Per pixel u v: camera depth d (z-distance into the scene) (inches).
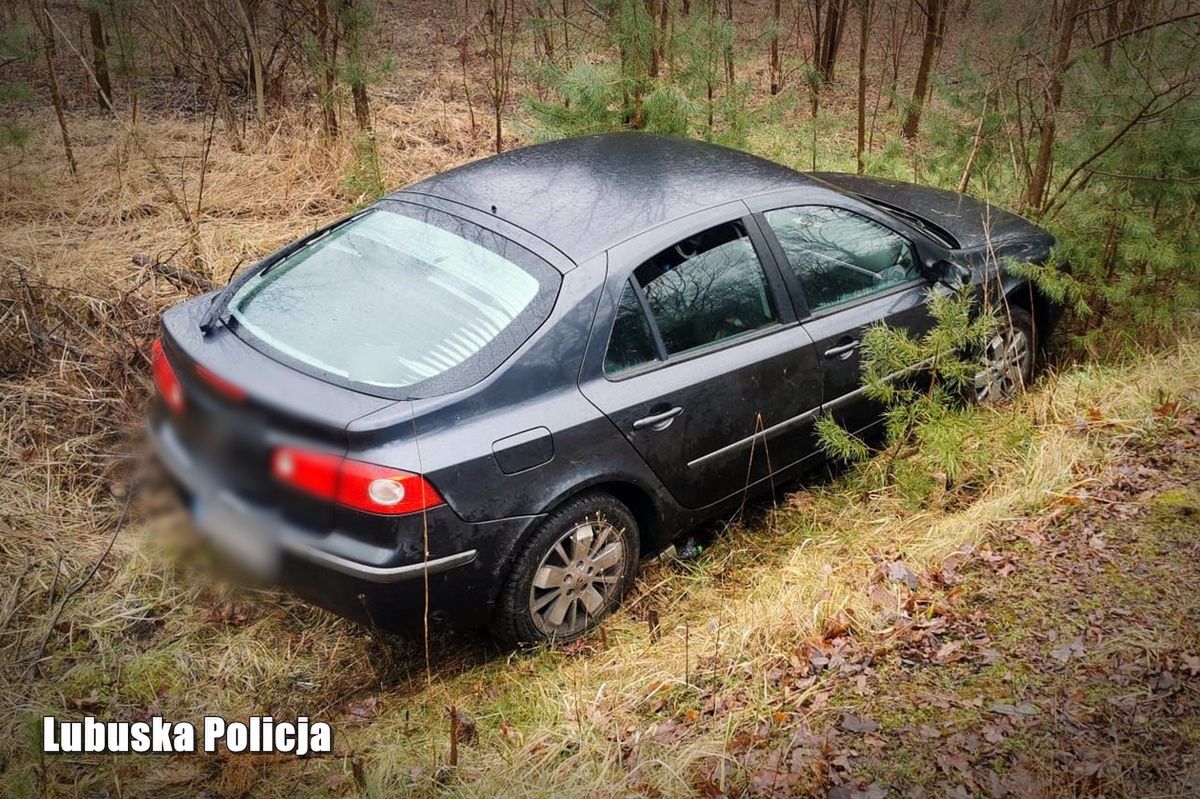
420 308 141.6
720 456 158.1
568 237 148.6
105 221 254.4
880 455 183.0
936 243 191.6
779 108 283.7
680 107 248.2
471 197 160.4
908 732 122.7
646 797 115.1
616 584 150.9
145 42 375.2
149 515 152.7
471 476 128.0
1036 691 128.0
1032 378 216.8
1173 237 221.8
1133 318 229.1
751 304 161.3
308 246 159.6
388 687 140.3
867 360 173.9
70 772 120.3
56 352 196.1
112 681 136.2
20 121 307.3
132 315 209.0
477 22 470.3
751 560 168.1
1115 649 133.9
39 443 176.2
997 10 259.6
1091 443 184.2
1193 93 215.0
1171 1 287.7
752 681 135.0
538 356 136.6
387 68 308.3
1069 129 239.5
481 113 361.4
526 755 123.6
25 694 131.8
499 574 134.0
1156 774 114.0
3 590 147.5
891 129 366.6
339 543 125.3
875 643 140.1
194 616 148.6
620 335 144.9
